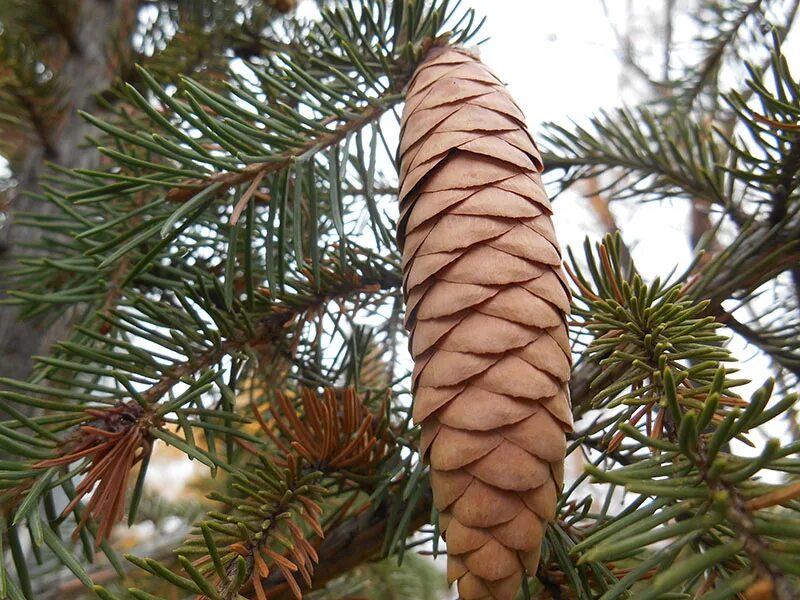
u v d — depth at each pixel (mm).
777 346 182
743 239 167
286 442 183
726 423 82
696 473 94
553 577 137
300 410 201
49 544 124
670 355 116
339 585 277
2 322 244
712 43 297
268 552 127
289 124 155
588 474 85
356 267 191
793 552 73
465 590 99
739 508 80
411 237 129
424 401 112
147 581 292
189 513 367
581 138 237
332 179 150
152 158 234
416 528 165
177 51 272
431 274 121
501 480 102
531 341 113
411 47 169
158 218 146
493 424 106
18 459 185
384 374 248
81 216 207
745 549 77
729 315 171
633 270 183
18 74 260
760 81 160
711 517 79
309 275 184
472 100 144
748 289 171
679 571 73
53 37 320
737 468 85
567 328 122
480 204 126
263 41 275
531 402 109
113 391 150
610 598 83
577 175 243
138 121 248
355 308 191
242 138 147
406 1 184
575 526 155
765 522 77
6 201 327
